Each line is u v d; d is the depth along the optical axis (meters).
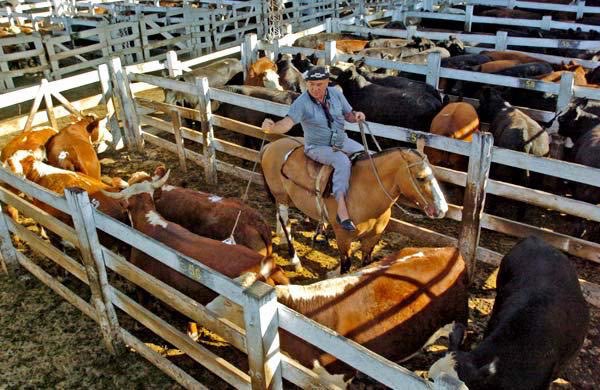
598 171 4.96
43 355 4.88
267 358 3.21
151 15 16.23
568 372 4.55
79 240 4.38
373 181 5.00
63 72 13.66
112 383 4.57
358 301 3.91
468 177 5.38
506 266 4.53
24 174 6.29
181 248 4.62
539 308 3.80
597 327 5.04
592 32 13.44
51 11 18.89
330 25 14.84
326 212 5.37
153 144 9.79
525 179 6.89
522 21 14.67
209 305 3.92
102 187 5.98
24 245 6.61
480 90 9.58
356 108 8.83
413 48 12.16
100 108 11.52
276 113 7.24
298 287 3.85
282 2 17.20
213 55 11.52
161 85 8.43
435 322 4.20
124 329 4.77
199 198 5.63
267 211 7.42
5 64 12.62
